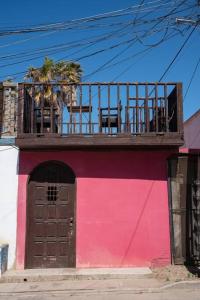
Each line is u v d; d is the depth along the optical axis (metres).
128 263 9.98
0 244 9.69
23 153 10.27
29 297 7.98
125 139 9.78
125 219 10.15
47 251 9.97
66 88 14.16
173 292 8.25
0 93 10.80
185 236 10.17
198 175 10.43
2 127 10.65
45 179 10.27
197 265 10.04
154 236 10.12
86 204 10.16
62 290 8.36
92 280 9.14
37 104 14.59
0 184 10.12
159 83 10.07
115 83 10.02
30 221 10.06
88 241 10.02
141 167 10.36
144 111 10.24
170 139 9.80
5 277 9.07
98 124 9.92
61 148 10.16
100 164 10.32
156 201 10.25
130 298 7.82
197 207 10.31
